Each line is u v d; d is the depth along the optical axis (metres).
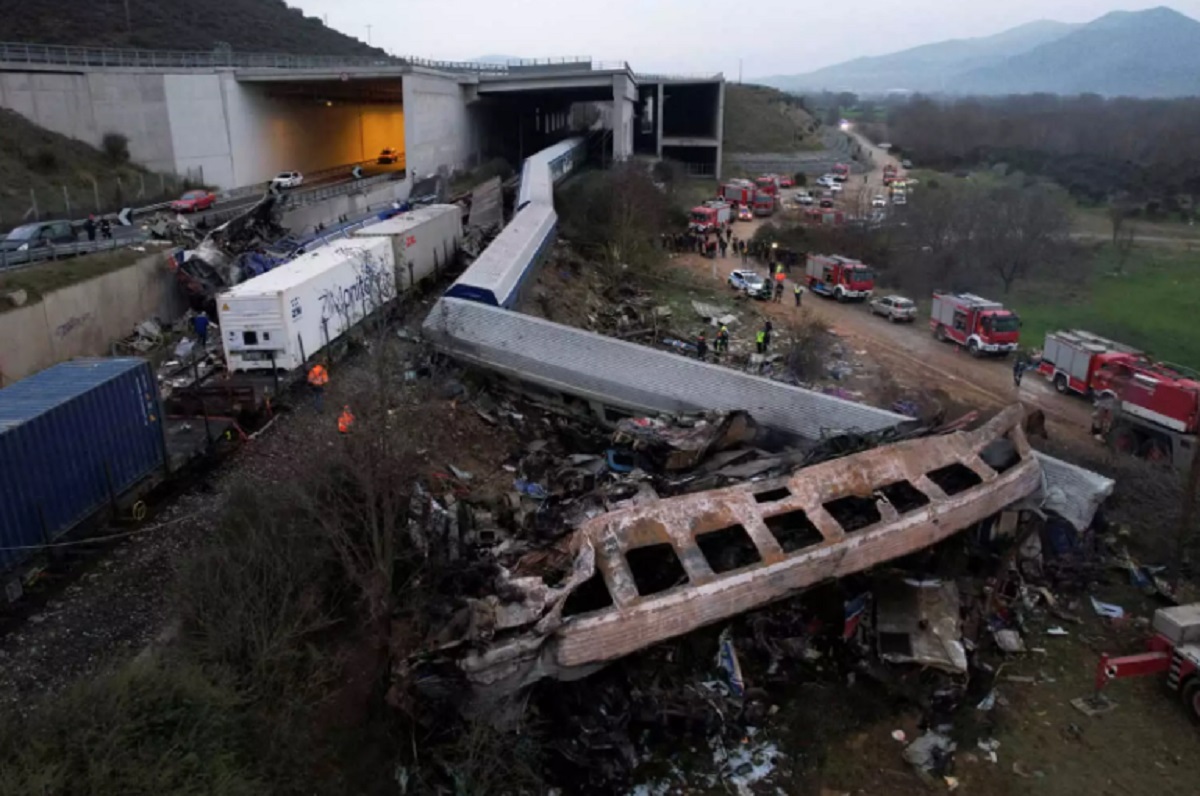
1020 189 80.75
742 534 16.09
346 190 56.97
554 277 41.91
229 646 12.52
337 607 14.70
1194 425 24.38
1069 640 16.83
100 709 10.30
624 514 14.68
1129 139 114.62
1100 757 13.83
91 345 27.77
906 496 17.67
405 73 64.00
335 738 12.28
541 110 113.06
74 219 44.72
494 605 12.77
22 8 74.88
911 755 13.62
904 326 43.41
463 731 12.23
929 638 15.29
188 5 97.19
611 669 13.76
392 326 31.38
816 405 22.75
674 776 13.12
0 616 14.28
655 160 90.62
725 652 14.64
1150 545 19.94
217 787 10.11
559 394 26.33
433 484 19.05
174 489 19.06
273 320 24.30
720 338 36.38
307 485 15.53
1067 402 31.94
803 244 60.56
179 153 59.69
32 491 14.85
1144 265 56.47
